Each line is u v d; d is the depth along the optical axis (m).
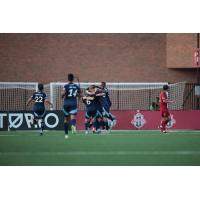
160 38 140.00
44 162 43.19
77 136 74.38
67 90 69.88
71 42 140.62
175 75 139.38
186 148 54.62
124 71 140.88
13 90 135.50
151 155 47.78
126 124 100.94
